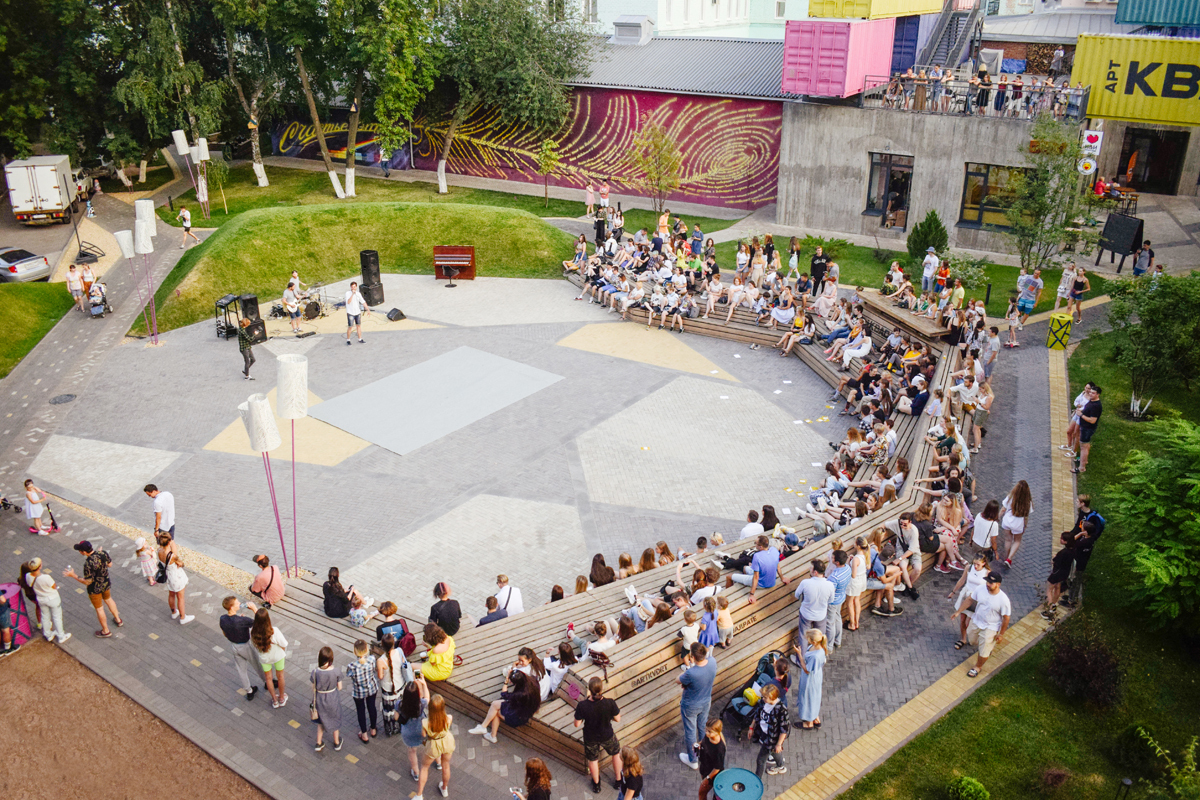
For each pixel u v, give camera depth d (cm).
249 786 1121
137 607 1495
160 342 2730
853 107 3359
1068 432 1895
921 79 3256
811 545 1486
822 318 2589
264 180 4438
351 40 3841
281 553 1697
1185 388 1981
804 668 1170
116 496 1903
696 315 2755
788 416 2230
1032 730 1195
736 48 4166
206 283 2986
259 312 2836
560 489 1919
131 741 1199
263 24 3838
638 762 1001
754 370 2489
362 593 1579
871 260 3206
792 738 1183
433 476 1978
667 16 4725
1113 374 2211
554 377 2458
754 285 2711
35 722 1234
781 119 3781
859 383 2205
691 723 1115
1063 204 2714
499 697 1189
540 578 1628
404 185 4462
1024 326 2594
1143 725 1198
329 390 2392
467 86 4062
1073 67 3048
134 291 3148
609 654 1205
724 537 1747
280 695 1255
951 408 1964
